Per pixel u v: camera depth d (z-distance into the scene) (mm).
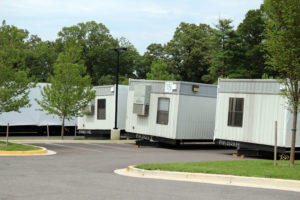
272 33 12180
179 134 21703
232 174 10320
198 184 9508
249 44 51594
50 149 19438
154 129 22906
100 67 63219
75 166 13242
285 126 16812
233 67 50500
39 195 7523
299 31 11594
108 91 28672
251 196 7941
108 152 18797
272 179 9555
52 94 26000
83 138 30656
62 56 26828
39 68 62562
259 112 17906
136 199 7293
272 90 17422
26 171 11266
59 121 31891
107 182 9500
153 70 38969
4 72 18672
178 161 15430
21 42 19922
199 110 22547
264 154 18625
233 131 18953
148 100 23391
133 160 15617
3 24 19594
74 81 26234
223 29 50500
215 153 20344
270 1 12070
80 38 62688
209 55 55938
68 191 8031
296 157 19203
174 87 21859
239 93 18828
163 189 8555
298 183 9227
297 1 11562
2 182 9016
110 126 28250
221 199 7547
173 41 62094
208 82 55719
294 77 12203
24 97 20000
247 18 51250
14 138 28062
